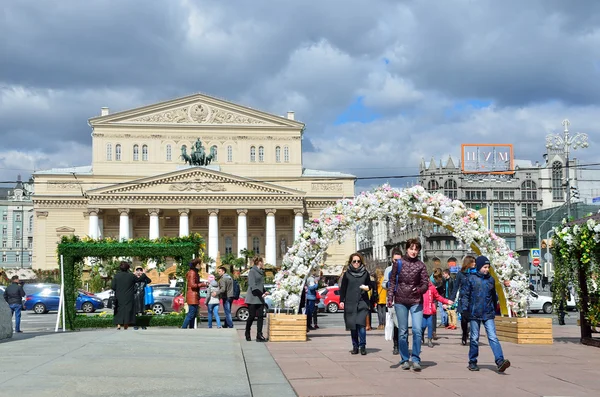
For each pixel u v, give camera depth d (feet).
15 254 535.19
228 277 90.79
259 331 70.18
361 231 78.33
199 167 340.59
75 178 358.23
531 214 402.52
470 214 71.97
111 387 36.35
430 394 36.35
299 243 73.00
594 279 66.13
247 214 369.50
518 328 66.85
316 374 44.04
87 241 98.53
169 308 131.44
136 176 360.07
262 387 38.70
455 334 80.48
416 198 71.87
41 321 130.11
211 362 47.60
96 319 98.58
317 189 368.89
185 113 367.04
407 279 46.44
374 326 105.91
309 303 89.20
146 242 98.94
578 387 38.88
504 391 37.42
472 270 47.96
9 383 36.86
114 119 361.10
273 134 371.35
